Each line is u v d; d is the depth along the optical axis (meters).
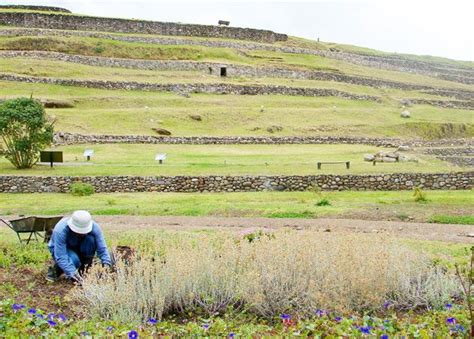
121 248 13.86
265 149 45.84
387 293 10.66
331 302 9.72
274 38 100.62
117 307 9.43
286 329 8.56
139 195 29.42
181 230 19.38
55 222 15.95
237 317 9.60
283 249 11.22
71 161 38.03
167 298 9.93
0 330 7.97
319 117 59.22
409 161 37.97
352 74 87.62
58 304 10.24
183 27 90.56
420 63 109.50
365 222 21.55
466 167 38.44
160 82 67.69
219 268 10.48
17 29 77.75
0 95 56.09
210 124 53.88
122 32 86.31
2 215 24.16
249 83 71.75
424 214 23.02
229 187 30.77
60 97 56.97
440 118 66.50
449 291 10.70
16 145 34.59
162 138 46.94
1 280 11.80
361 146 48.31
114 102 58.38
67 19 83.44
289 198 28.00
